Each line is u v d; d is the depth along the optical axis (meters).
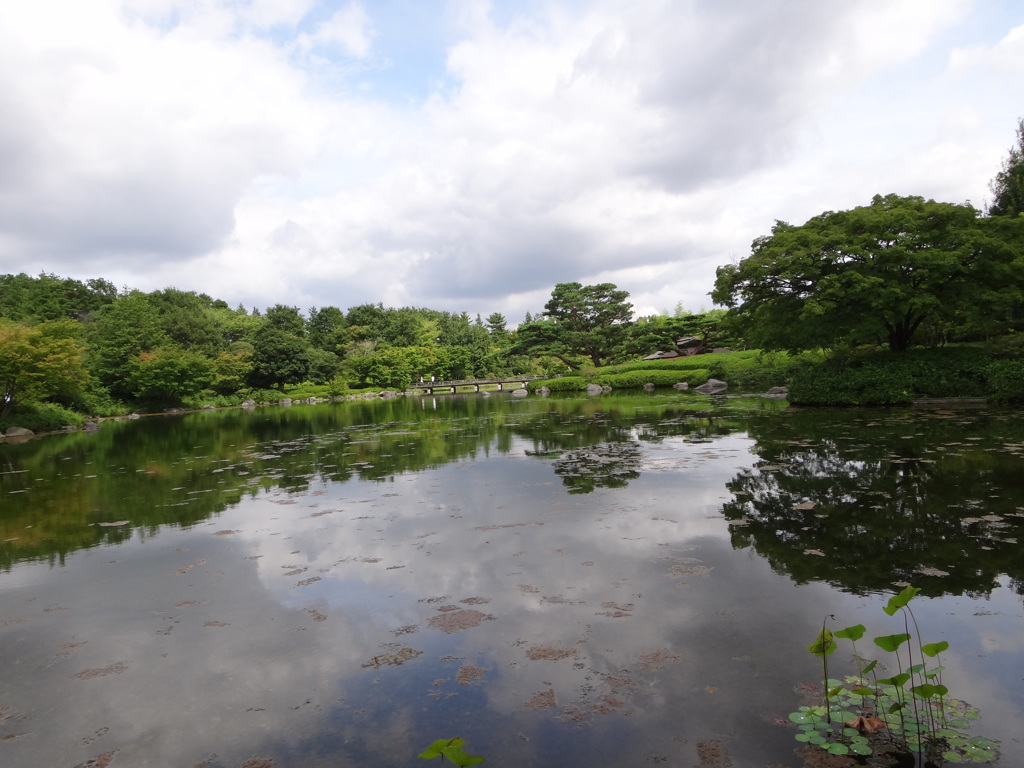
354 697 3.51
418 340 76.00
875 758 2.71
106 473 12.45
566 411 22.59
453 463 11.48
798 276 18.25
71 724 3.40
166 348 44.50
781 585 4.70
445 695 3.47
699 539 5.94
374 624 4.48
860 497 7.03
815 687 3.33
